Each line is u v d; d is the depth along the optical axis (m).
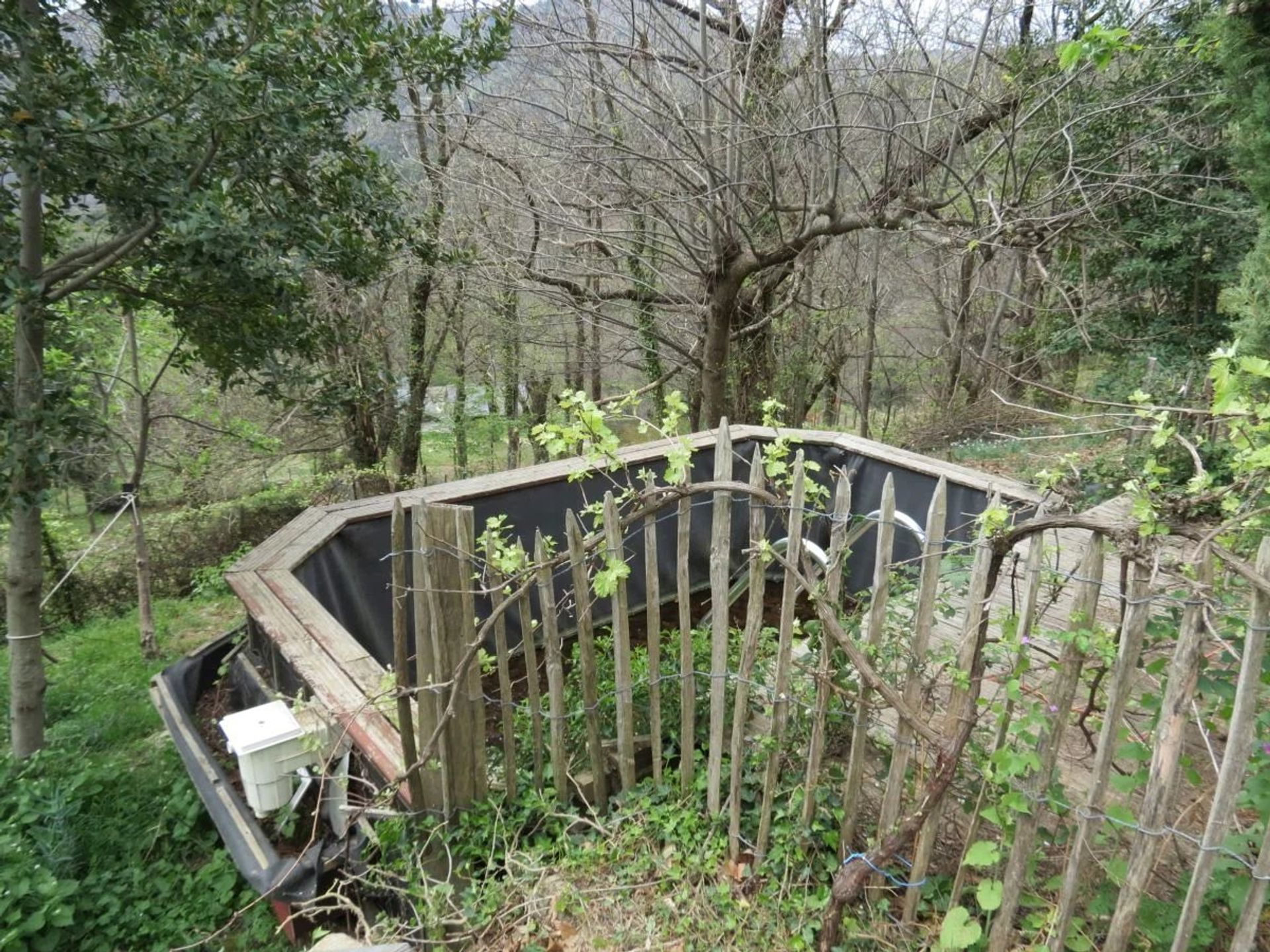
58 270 3.32
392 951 1.73
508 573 2.18
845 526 1.82
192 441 9.30
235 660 3.91
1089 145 7.28
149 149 3.04
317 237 3.47
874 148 7.48
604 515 2.12
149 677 5.34
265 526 9.74
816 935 1.94
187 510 9.17
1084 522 1.51
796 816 2.15
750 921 1.99
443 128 7.33
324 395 4.29
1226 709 1.67
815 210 6.37
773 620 4.95
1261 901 1.46
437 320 11.27
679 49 6.06
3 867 2.90
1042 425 9.62
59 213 3.50
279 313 3.67
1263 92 3.67
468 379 12.23
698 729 2.71
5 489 3.43
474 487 4.36
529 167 7.34
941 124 6.44
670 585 5.27
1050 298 10.18
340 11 3.22
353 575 4.01
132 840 3.31
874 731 2.48
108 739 4.39
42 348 3.47
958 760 1.68
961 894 1.86
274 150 3.26
